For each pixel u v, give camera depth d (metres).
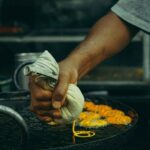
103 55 2.04
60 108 1.88
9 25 5.23
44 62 1.77
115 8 2.09
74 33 5.11
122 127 2.37
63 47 5.61
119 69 5.31
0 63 5.19
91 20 5.73
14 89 3.22
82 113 2.62
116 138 2.01
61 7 5.76
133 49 5.55
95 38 2.03
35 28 5.83
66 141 2.15
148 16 2.04
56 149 1.85
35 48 5.53
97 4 5.68
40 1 5.76
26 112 2.67
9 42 4.86
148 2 2.05
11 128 2.35
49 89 1.75
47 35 4.87
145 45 4.59
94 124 2.41
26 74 1.79
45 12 5.80
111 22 2.08
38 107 1.79
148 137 3.60
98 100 2.94
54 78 1.75
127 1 2.09
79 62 1.93
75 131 2.32
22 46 5.17
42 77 1.74
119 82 4.68
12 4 5.64
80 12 5.73
